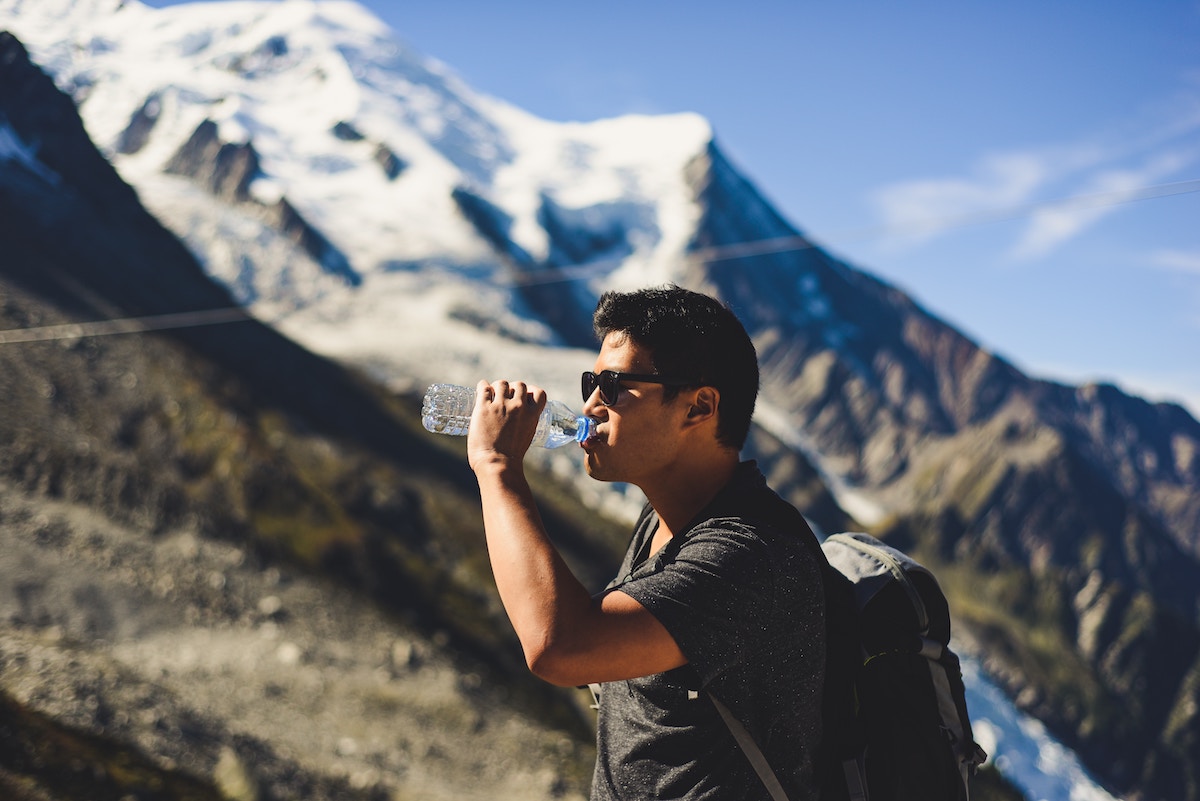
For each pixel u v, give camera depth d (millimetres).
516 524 1616
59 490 65438
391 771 42250
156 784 26469
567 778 49688
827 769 1751
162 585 57906
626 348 1816
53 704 29312
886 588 1886
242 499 80750
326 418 134000
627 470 1820
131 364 97438
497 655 74000
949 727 1881
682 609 1555
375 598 74688
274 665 52562
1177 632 197500
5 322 99812
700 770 1658
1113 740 174250
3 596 49625
